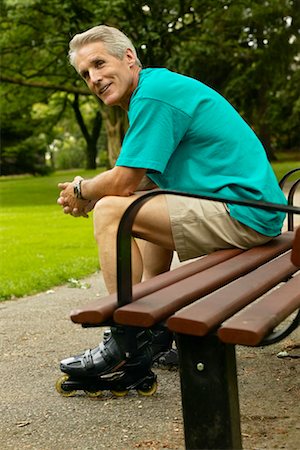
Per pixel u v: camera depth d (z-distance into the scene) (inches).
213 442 87.5
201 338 87.0
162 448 113.3
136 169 123.7
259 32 1117.7
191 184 127.2
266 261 124.0
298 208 90.6
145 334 130.7
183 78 127.3
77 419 128.6
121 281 90.9
